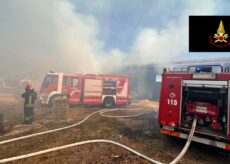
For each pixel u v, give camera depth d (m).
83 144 5.14
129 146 5.16
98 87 12.80
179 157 4.27
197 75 5.05
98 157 4.33
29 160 4.03
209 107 5.02
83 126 7.17
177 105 5.38
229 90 4.47
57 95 11.41
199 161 4.40
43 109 10.84
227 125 4.42
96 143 5.27
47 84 11.33
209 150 5.17
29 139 5.45
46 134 6.00
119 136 6.03
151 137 6.13
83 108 12.12
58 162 3.99
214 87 4.72
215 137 4.57
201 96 5.40
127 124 7.80
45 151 4.48
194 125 4.98
